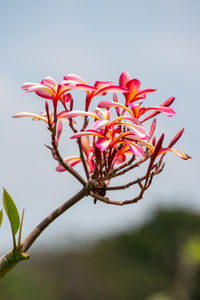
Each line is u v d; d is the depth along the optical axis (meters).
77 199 2.60
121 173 2.67
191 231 42.84
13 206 2.44
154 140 2.84
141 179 2.65
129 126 2.57
